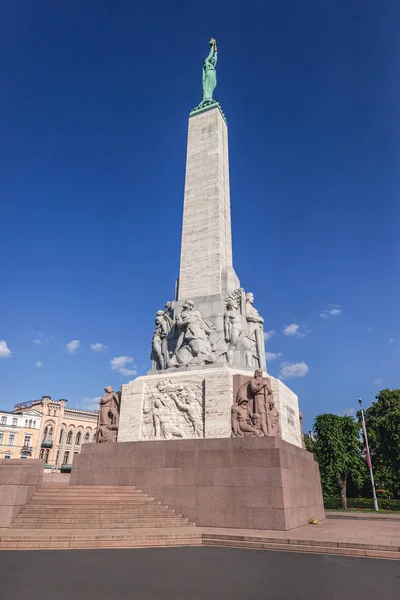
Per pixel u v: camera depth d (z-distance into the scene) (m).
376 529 16.61
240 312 24.25
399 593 8.04
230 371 21.02
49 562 10.30
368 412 60.12
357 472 52.22
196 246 27.12
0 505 14.75
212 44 36.06
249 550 12.41
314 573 9.53
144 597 7.68
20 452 77.75
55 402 84.12
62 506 15.70
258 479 16.45
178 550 12.23
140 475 18.56
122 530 14.32
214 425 19.81
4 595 7.63
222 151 30.25
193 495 17.19
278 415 20.73
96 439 22.66
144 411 21.95
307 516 19.23
